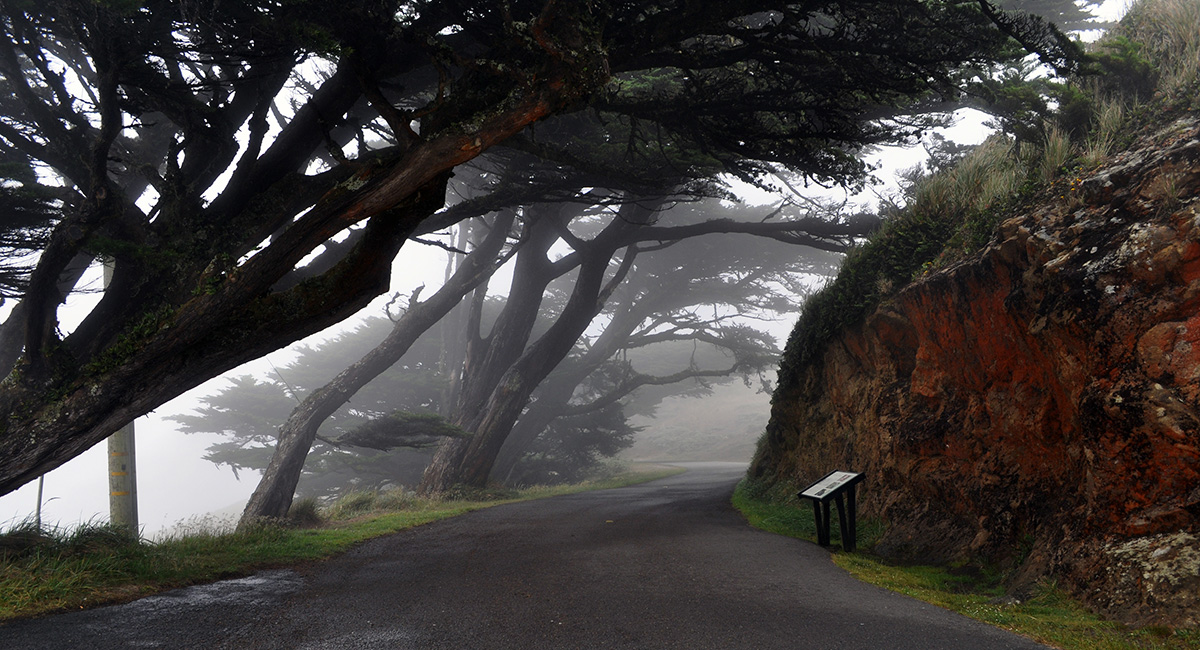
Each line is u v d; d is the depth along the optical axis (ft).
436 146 23.84
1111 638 15.11
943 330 30.32
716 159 41.78
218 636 16.43
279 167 35.06
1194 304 18.25
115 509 42.80
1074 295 20.93
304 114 34.96
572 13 23.12
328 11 26.23
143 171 30.68
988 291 26.96
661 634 15.97
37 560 22.35
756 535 33.55
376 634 16.47
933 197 40.19
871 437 36.81
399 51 32.89
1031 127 36.99
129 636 16.40
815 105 34.91
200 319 25.09
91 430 25.41
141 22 26.35
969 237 32.19
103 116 25.53
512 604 19.40
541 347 85.40
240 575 25.93
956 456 28.60
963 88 39.75
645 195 50.24
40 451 24.73
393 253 27.22
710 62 31.42
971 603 19.36
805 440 49.47
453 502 66.39
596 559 26.99
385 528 41.52
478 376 91.66
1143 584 16.56
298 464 65.72
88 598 20.27
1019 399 25.22
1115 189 23.11
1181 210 19.39
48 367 25.63
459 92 26.73
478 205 47.57
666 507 49.78
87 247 25.80
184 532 37.78
